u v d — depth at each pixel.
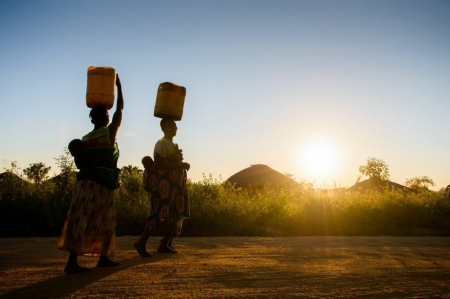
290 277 4.94
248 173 23.38
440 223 12.81
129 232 10.74
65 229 5.14
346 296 4.07
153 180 6.71
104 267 5.54
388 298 4.02
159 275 5.02
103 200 5.32
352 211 12.84
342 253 7.02
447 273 5.23
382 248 7.79
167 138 6.85
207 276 4.97
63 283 4.59
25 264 5.83
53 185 12.78
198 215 11.34
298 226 11.95
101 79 5.36
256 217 12.19
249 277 4.93
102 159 5.30
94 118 5.39
